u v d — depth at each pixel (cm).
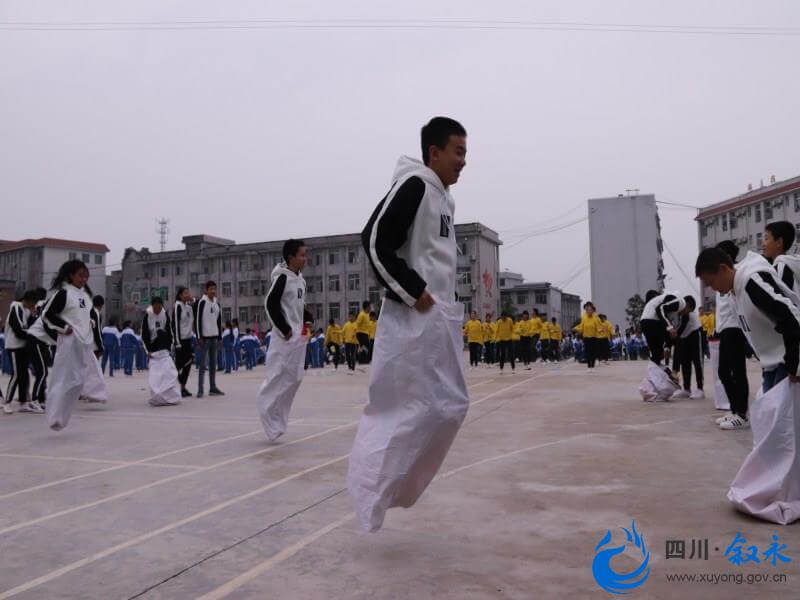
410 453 247
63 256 5269
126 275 5628
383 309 261
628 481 376
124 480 404
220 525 303
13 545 279
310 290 5156
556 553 257
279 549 267
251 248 5191
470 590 221
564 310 7919
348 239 5053
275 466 440
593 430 568
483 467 417
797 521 294
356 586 225
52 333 603
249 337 2228
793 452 301
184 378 993
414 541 274
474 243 4916
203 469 434
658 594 216
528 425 602
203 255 5341
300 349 546
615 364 2023
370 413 263
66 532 296
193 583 231
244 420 693
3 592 226
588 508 320
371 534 285
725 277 359
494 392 954
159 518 317
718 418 634
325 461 456
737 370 572
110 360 1627
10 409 824
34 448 531
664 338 825
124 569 247
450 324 256
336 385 1202
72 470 438
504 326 1533
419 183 262
